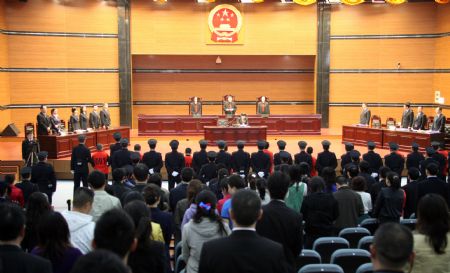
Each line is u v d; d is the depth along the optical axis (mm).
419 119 19109
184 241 4945
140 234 3936
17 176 14781
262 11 24578
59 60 23031
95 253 2242
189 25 24391
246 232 3400
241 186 6379
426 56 23906
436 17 23656
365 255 4992
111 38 23844
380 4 24203
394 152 13102
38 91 22781
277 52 24750
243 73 25984
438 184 8281
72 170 13547
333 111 25000
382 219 7539
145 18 24203
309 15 24609
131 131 24156
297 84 26094
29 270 3229
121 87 24062
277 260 3324
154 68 25594
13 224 3357
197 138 22562
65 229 3834
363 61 24578
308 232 6504
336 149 19484
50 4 22672
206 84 25938
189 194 6547
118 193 8008
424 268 3783
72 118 18344
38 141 16828
